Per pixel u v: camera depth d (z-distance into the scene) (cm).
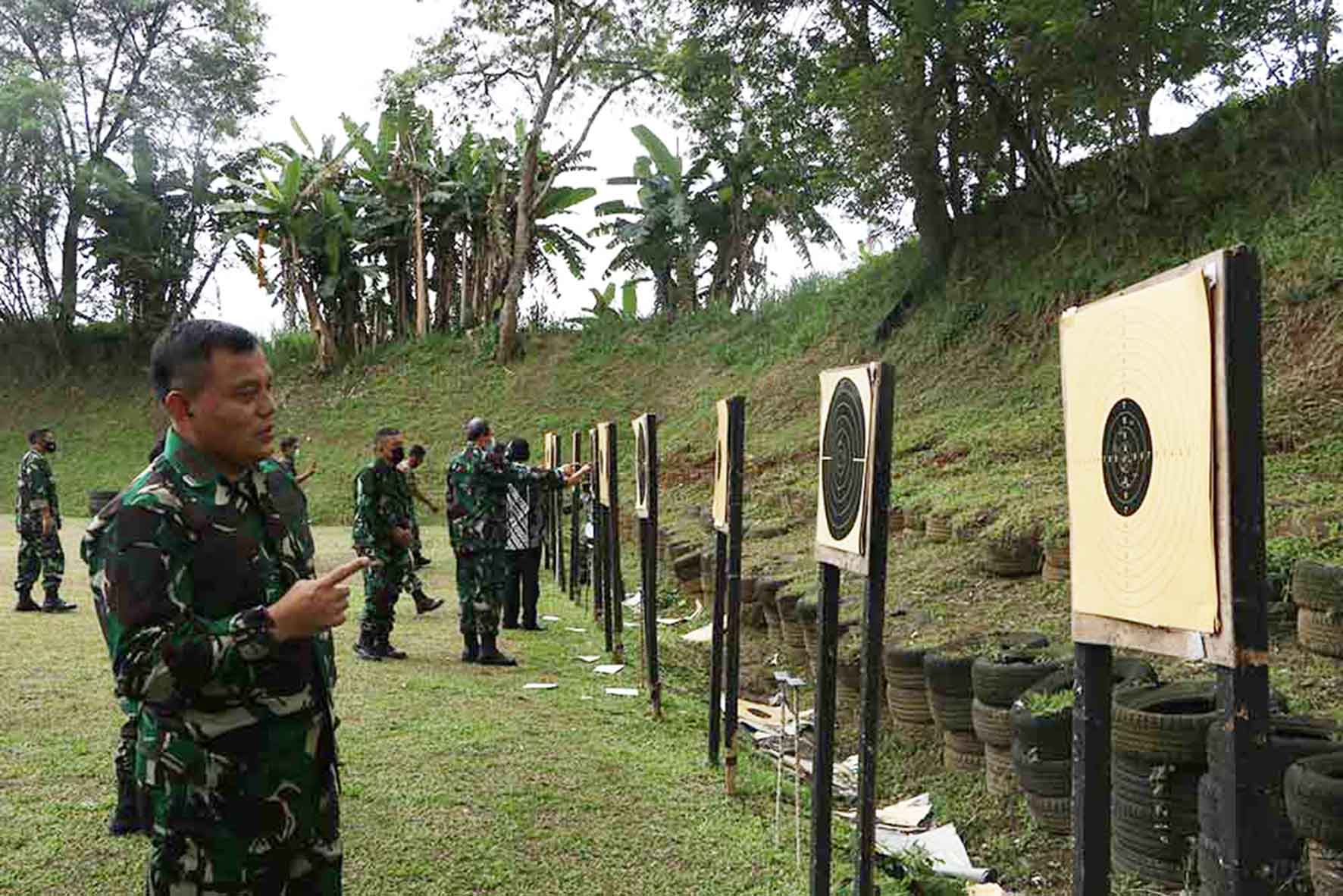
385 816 476
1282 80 1415
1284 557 643
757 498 1576
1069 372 246
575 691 754
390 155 2972
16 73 2917
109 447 2920
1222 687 192
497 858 436
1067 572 811
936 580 903
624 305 2992
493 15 2591
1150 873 430
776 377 2183
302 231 2844
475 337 2962
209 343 238
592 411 2667
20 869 407
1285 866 370
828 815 379
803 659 876
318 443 2736
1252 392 189
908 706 657
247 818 239
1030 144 1666
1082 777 234
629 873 427
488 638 838
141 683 227
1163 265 1476
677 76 1858
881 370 340
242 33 3119
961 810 555
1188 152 1588
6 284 3195
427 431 2728
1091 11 1337
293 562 255
